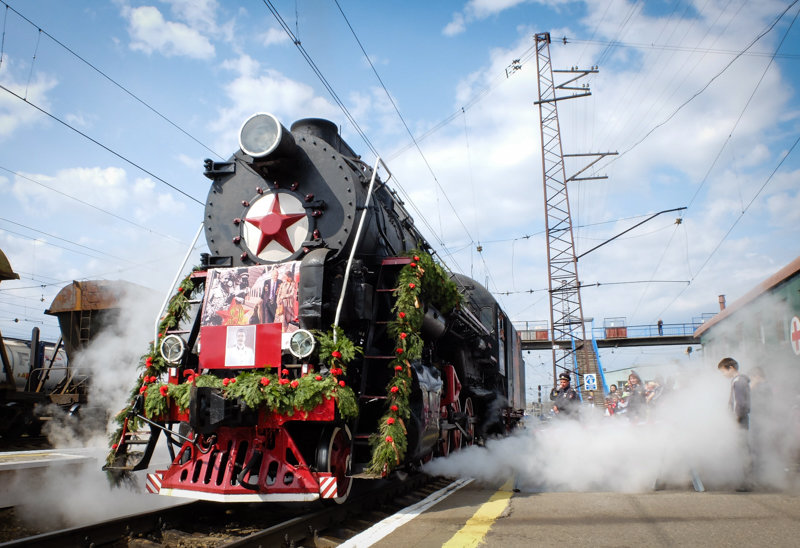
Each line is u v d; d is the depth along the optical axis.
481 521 5.13
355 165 6.97
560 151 29.02
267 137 6.16
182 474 5.36
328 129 7.48
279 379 5.25
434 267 7.02
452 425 8.30
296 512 5.86
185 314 6.45
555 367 27.06
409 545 4.26
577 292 27.78
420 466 7.82
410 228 8.63
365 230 6.44
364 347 6.14
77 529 4.50
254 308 5.88
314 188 6.43
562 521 5.11
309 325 5.52
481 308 12.72
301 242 6.27
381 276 6.65
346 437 5.66
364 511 5.86
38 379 14.94
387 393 5.86
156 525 5.16
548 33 30.16
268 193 6.57
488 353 11.76
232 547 4.04
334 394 5.04
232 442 5.35
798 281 8.55
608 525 4.91
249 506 6.15
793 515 5.11
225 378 5.51
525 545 4.25
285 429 5.24
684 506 5.68
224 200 6.80
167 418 5.57
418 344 6.05
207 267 6.62
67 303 14.21
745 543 4.18
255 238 6.44
